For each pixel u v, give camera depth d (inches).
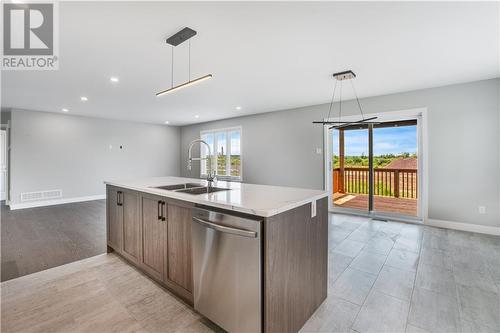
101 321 67.9
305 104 208.7
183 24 83.4
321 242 75.8
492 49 103.2
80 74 130.0
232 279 58.7
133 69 124.0
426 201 162.1
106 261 107.0
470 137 146.7
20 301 77.1
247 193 77.0
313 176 213.8
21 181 221.0
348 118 193.3
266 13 77.5
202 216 66.3
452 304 75.1
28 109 221.3
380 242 130.1
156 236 86.4
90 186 265.1
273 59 113.4
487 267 99.8
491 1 71.3
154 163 323.6
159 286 86.3
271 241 54.3
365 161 233.5
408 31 88.6
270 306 54.4
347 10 76.2
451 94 151.8
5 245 126.8
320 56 110.3
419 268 99.4
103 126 276.1
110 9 74.2
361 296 79.7
